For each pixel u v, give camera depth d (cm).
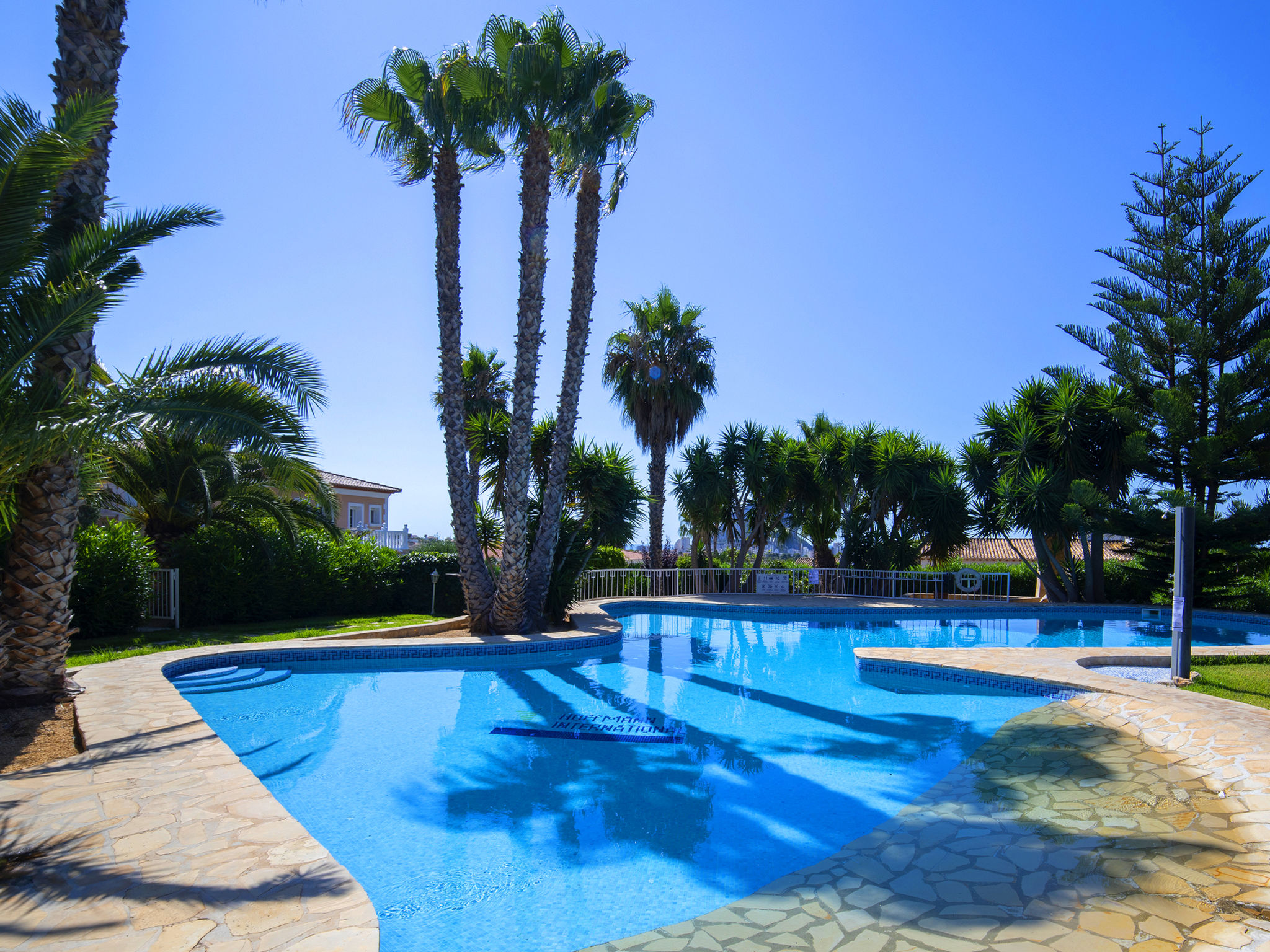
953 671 903
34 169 580
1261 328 1839
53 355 656
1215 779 520
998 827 453
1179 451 1842
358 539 1641
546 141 1177
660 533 2167
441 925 348
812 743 655
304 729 697
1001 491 1889
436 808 500
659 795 523
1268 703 705
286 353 688
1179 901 348
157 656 902
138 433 662
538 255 1188
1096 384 1977
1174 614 827
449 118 1140
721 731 697
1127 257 1975
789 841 441
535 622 1272
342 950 267
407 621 1388
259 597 1370
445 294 1192
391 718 744
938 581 2025
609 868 407
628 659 1128
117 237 691
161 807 412
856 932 327
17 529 675
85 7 683
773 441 2231
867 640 1379
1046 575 1964
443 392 1211
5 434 588
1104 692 759
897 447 2086
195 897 308
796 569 2244
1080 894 358
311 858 347
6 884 318
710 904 364
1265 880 369
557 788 539
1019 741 652
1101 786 526
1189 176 1892
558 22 1164
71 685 698
